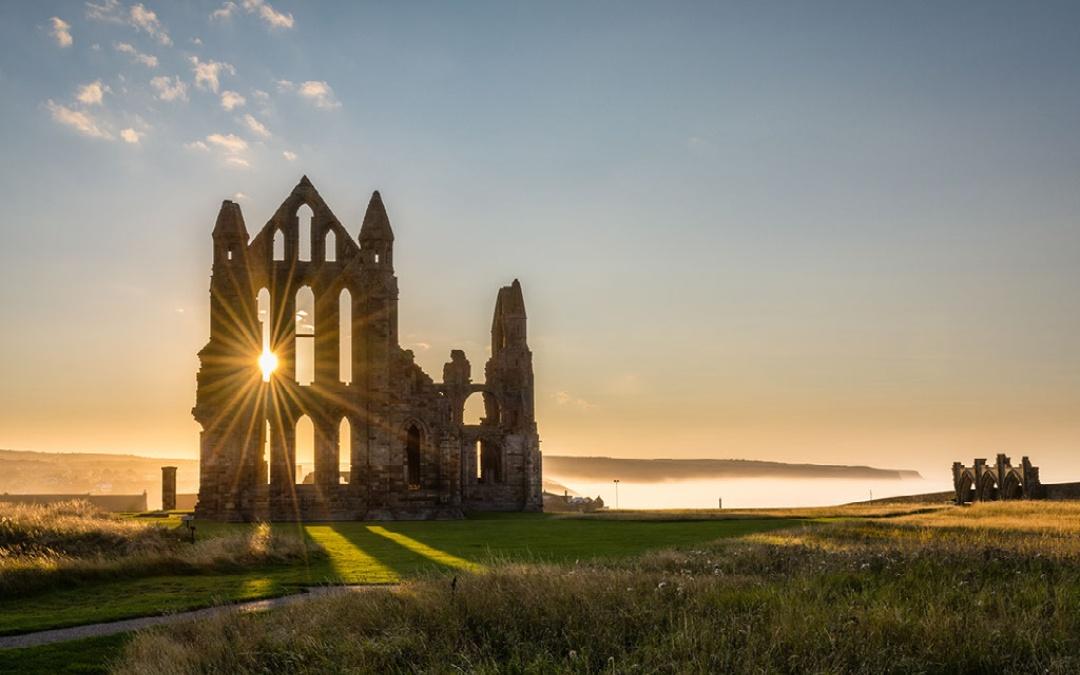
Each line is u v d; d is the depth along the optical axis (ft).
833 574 102.06
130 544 151.23
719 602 86.99
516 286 369.71
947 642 74.38
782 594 88.12
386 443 297.33
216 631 87.20
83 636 92.53
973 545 121.29
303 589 120.47
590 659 76.54
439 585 95.14
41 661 83.71
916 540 141.18
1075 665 69.97
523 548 170.50
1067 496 311.68
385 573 135.44
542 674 74.54
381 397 298.15
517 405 358.43
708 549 139.33
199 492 285.84
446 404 307.99
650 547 165.48
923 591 91.25
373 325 301.02
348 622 87.97
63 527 153.89
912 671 71.46
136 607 106.93
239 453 288.71
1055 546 120.78
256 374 293.02
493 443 357.00
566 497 530.68
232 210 297.53
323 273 303.48
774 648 74.02
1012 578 99.76
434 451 305.73
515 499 349.82
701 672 69.77
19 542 145.07
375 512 291.99
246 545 152.25
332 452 295.28
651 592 91.30
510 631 83.35
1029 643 73.77
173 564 137.39
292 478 291.79
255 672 79.56
